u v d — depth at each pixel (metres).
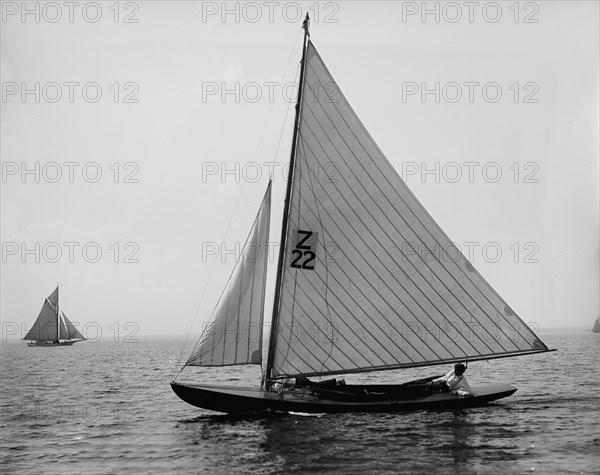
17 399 32.62
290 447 19.11
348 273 24.22
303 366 23.92
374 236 24.42
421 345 24.67
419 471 16.81
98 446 20.53
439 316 24.83
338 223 24.19
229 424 22.31
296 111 24.09
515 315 25.06
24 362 67.31
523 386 34.06
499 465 17.39
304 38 24.16
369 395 24.09
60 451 20.00
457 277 24.89
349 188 24.30
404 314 24.56
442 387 25.16
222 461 17.97
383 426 21.61
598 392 30.89
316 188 24.12
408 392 24.69
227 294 23.14
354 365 24.22
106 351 99.25
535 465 17.39
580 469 17.05
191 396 22.97
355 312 24.25
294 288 24.00
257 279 23.28
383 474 16.56
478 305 25.00
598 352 66.25
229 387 23.77
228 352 23.02
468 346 24.98
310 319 23.98
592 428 21.62
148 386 39.06
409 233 24.66
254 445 19.45
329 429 21.22
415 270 24.64
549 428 21.59
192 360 22.81
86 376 47.53
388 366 24.44
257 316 23.34
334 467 17.19
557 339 107.38
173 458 18.59
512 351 25.20
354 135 24.41
